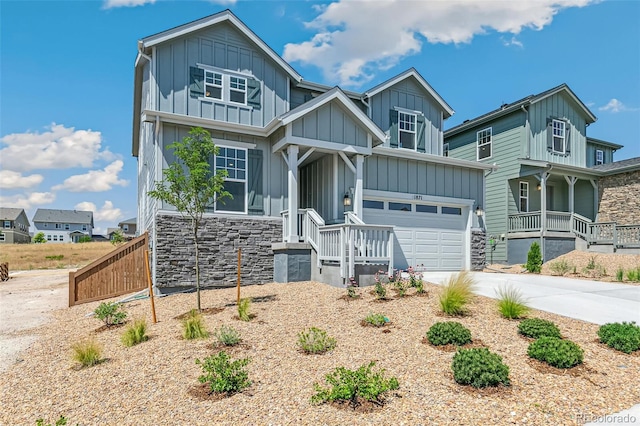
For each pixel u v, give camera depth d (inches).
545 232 622.2
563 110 723.4
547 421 130.1
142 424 140.0
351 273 345.1
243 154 429.7
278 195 441.7
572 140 731.4
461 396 148.6
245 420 137.4
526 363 179.0
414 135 619.8
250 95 469.7
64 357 227.5
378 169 500.7
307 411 141.3
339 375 167.0
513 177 682.2
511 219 682.8
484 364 157.8
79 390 175.0
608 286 374.3
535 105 682.2
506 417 132.8
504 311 250.7
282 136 414.3
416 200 519.5
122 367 197.5
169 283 375.2
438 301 286.5
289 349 206.4
